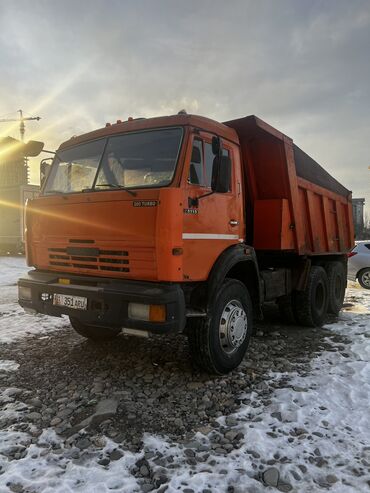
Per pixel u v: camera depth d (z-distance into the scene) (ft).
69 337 19.93
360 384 13.87
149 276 12.76
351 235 29.45
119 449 10.09
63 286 14.19
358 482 8.80
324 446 10.12
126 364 16.03
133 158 14.46
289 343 19.20
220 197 14.96
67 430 11.05
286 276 21.17
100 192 13.87
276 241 18.85
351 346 18.38
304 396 12.88
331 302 24.88
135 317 12.59
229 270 16.16
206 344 13.98
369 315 26.25
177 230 12.48
